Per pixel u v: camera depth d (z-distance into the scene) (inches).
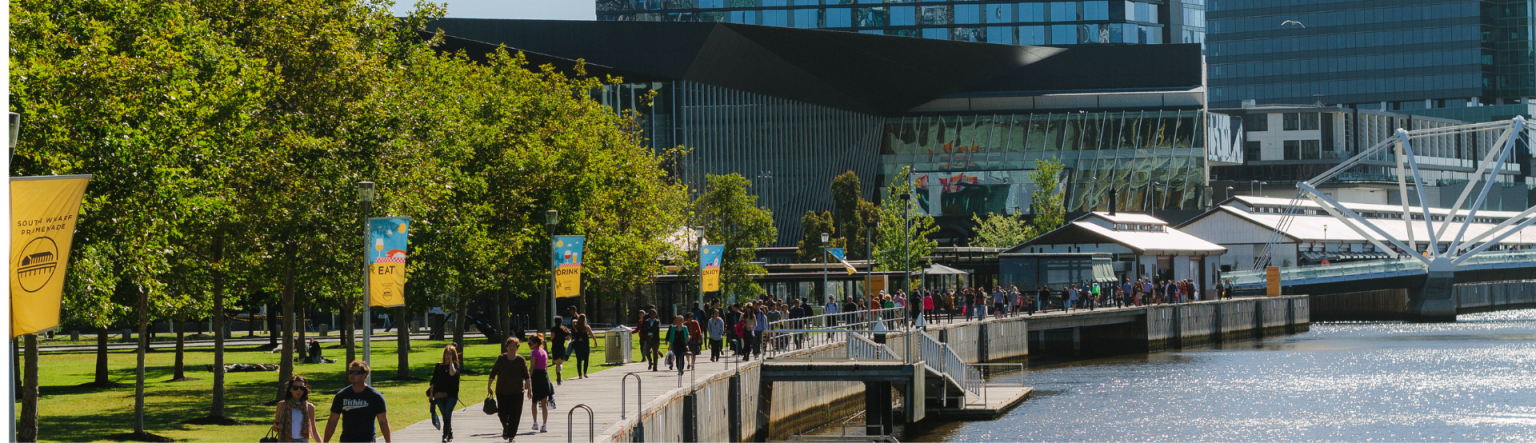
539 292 1878.7
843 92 4933.6
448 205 1466.5
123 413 1157.7
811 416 1813.5
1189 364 2854.3
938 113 5595.5
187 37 1034.1
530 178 1704.0
